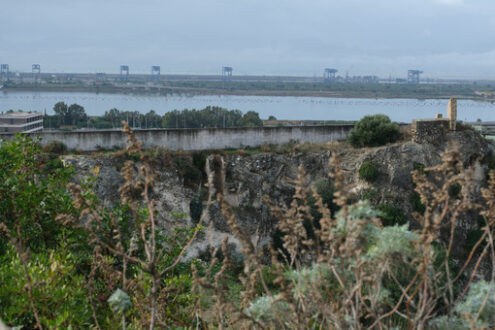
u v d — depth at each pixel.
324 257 5.15
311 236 23.78
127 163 5.64
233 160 28.14
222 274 5.84
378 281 5.14
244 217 26.91
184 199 25.81
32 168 12.72
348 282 5.68
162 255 11.28
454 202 5.13
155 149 27.30
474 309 5.32
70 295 8.15
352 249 4.85
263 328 5.62
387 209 27.22
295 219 5.52
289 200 28.27
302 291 5.54
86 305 8.20
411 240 5.20
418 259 5.03
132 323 7.98
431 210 5.08
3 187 11.53
